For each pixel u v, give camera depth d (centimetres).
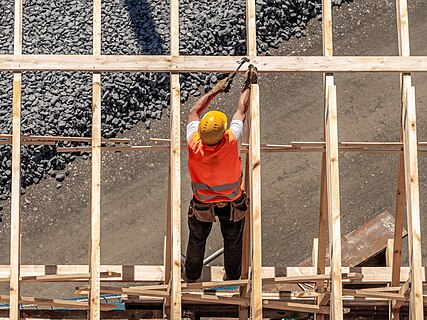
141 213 2625
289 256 2572
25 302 1745
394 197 2638
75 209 2638
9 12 2827
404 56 1692
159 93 2741
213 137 1614
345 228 2605
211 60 1681
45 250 2588
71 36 2786
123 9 2814
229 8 2822
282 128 2720
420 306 1606
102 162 2677
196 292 2092
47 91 2719
